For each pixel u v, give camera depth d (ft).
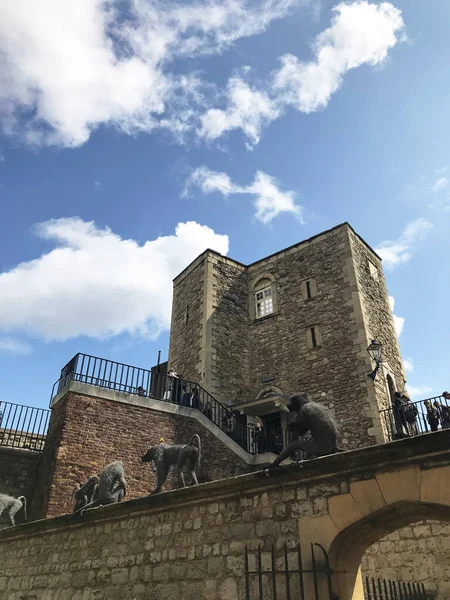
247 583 15.84
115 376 45.01
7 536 32.01
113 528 24.31
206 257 68.28
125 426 43.27
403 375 60.80
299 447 19.42
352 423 49.49
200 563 19.69
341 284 58.85
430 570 31.42
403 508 15.79
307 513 17.26
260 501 18.78
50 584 26.22
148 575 21.38
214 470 46.37
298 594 16.28
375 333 57.06
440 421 42.98
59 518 27.66
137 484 41.45
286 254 67.51
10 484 41.86
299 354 58.49
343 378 52.75
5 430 46.47
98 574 23.71
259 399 55.98
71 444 39.88
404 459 15.66
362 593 16.84
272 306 65.31
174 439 45.50
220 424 54.24
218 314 64.44
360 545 17.20
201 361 60.23
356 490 16.38
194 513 20.93
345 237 61.57
